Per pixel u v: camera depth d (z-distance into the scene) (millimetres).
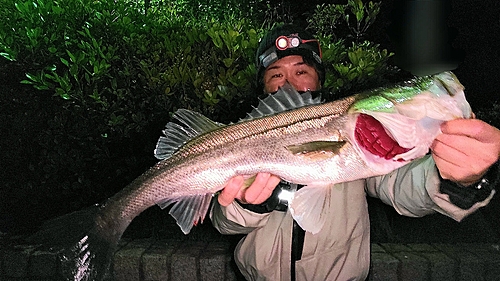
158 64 1363
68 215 736
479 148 499
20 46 1320
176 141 699
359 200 712
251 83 1234
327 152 634
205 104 1266
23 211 1318
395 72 1471
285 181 680
